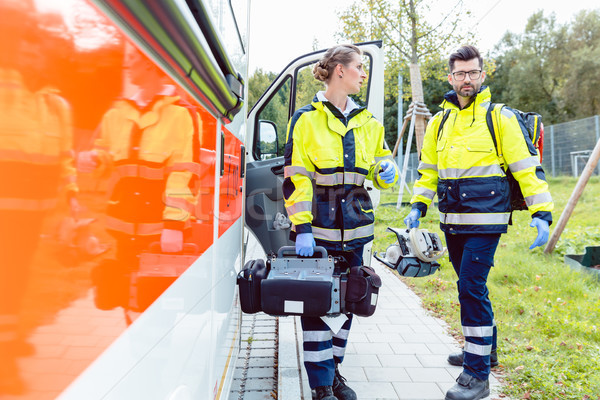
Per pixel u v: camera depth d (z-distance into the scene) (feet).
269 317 13.85
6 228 1.44
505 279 16.97
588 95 105.19
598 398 8.51
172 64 3.18
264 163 13.16
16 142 1.48
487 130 8.45
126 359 2.41
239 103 5.90
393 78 43.19
